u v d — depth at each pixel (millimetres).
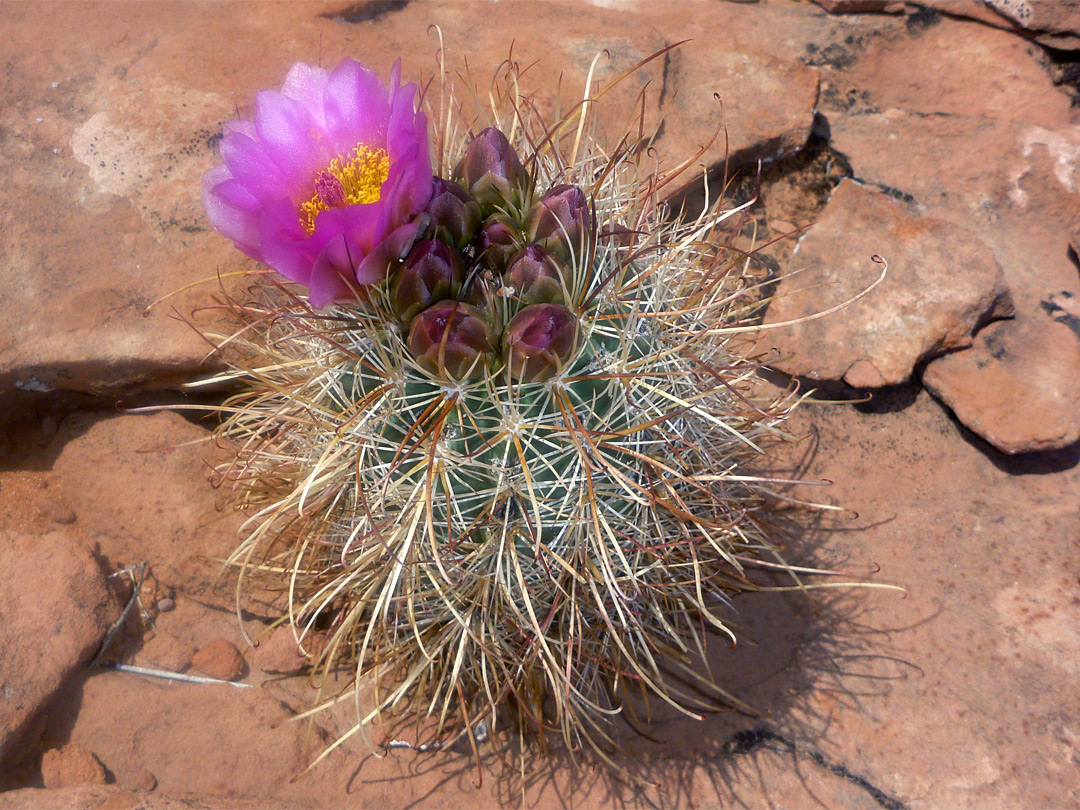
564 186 271
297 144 261
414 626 276
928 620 339
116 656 319
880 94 470
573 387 265
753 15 489
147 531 340
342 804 303
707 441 309
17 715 291
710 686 329
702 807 308
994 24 476
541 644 276
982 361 381
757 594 347
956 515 362
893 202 408
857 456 376
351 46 421
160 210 372
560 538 272
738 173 429
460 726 320
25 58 404
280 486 325
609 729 323
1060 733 315
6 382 344
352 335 278
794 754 317
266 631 320
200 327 352
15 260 356
